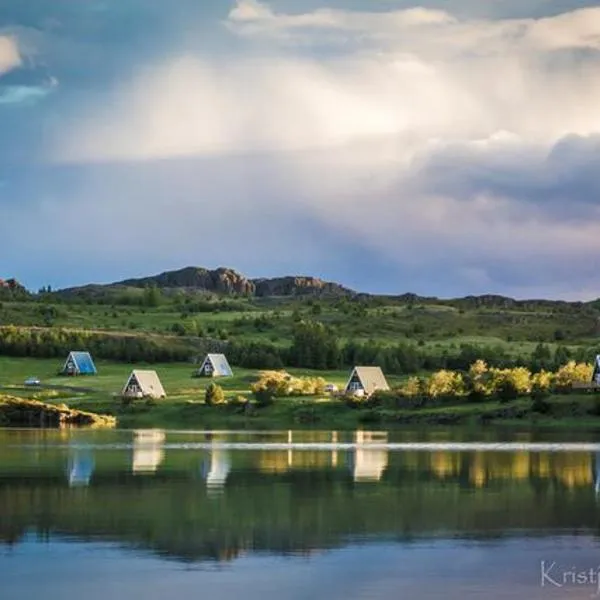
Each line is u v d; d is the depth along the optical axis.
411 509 109.25
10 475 142.62
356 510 108.25
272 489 126.75
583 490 125.62
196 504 112.44
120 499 116.38
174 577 77.56
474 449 199.62
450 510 108.50
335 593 73.50
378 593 73.62
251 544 89.25
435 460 170.75
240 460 170.00
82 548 87.25
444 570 80.06
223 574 78.56
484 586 75.62
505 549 87.56
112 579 76.94
